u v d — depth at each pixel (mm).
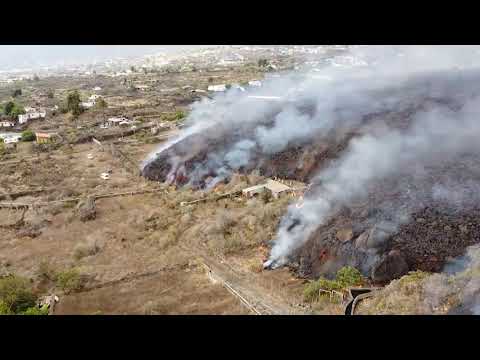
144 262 43938
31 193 65562
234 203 55344
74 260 45312
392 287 33688
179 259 43812
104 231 51312
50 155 85375
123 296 38000
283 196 54125
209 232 47938
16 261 46062
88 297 38094
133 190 64625
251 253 44406
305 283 38750
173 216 53969
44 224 54906
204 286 38781
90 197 60781
